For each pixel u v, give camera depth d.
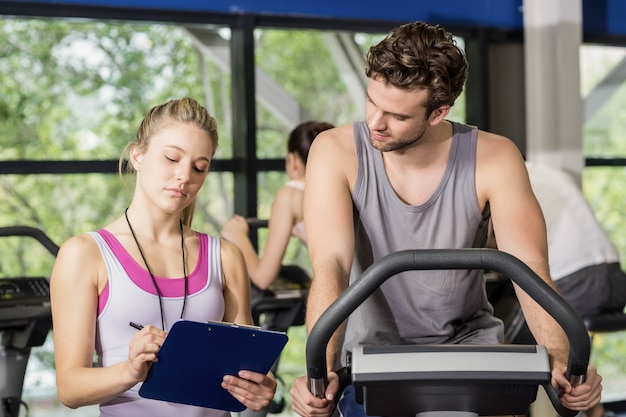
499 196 2.33
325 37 6.91
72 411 5.75
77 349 2.16
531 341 4.57
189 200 2.26
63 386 2.12
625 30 6.62
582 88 6.77
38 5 5.00
